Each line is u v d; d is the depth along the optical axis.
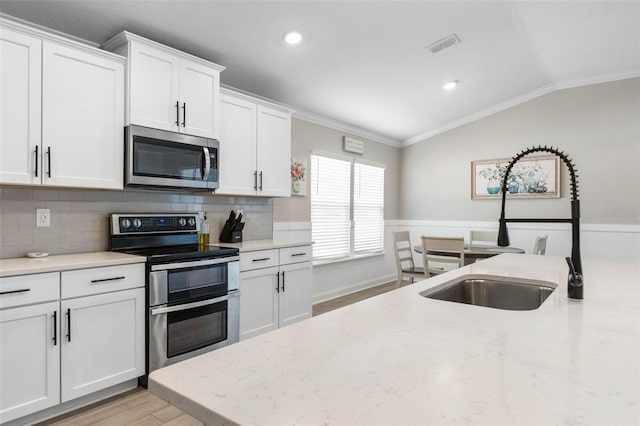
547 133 4.89
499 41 3.60
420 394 0.63
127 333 2.29
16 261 2.13
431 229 5.87
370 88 4.11
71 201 2.54
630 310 1.18
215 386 0.66
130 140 2.46
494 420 0.55
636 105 4.39
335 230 4.95
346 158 5.10
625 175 4.43
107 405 2.19
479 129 5.41
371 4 2.75
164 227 2.96
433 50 3.52
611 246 4.48
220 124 3.12
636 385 0.67
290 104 4.25
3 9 2.29
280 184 3.65
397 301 1.29
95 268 2.15
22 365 1.89
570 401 0.61
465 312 1.15
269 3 2.56
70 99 2.24
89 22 2.48
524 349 0.85
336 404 0.60
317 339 0.91
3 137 2.00
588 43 3.76
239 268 2.95
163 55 2.65
